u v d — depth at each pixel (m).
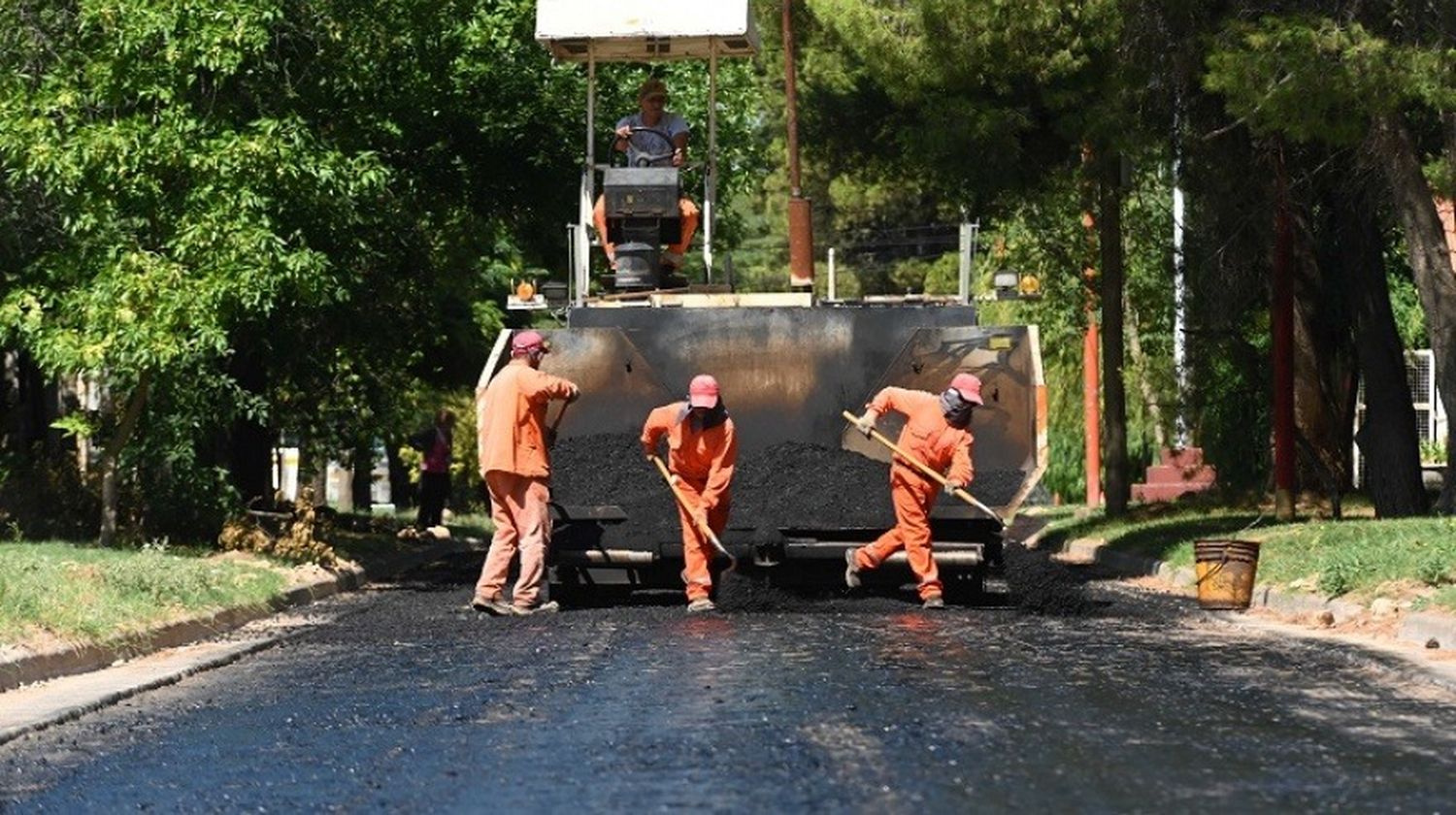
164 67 25.94
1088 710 12.66
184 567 22.47
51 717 13.78
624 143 25.09
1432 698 13.45
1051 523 42.25
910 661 15.64
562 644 17.73
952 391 20.97
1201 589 21.64
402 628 20.33
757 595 21.33
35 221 28.11
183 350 25.78
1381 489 29.91
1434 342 25.78
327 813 9.74
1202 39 26.62
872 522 22.00
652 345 22.53
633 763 10.77
